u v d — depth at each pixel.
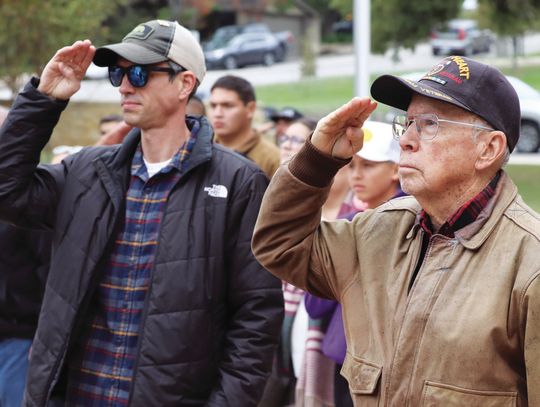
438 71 2.62
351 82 40.75
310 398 4.36
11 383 4.62
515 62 37.66
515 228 2.50
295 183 2.79
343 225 2.89
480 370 2.42
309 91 37.94
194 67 3.80
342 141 2.76
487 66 2.60
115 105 18.00
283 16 56.31
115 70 3.77
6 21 15.34
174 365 3.57
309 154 2.77
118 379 3.62
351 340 2.73
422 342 2.50
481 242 2.51
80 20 15.77
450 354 2.44
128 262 3.67
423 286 2.55
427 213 2.65
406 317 2.55
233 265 3.70
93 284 3.66
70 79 3.69
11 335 4.64
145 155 3.77
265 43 47.44
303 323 4.85
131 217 3.71
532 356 2.39
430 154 2.57
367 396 2.62
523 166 18.84
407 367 2.53
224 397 3.65
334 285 2.85
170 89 3.73
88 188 3.75
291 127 5.89
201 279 3.62
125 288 3.65
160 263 3.62
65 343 3.63
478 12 20.36
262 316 3.68
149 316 3.59
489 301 2.44
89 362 3.67
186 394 3.61
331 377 4.37
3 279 4.58
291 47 49.53
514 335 2.44
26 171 3.69
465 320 2.44
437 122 2.56
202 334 3.62
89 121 17.81
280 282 3.75
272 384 4.92
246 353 3.67
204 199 3.69
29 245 4.56
